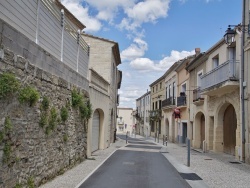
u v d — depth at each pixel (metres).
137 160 15.80
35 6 8.00
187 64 29.12
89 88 15.55
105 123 22.27
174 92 36.28
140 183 9.54
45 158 8.53
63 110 10.12
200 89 22.91
